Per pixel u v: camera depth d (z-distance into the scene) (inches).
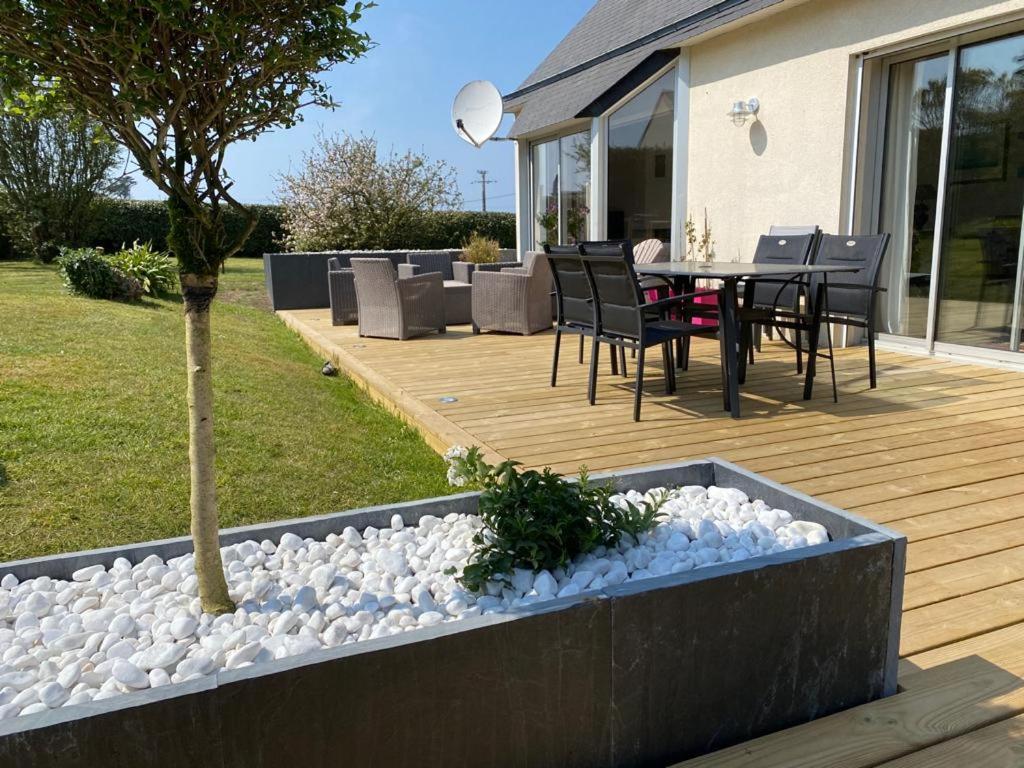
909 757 54.2
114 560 73.0
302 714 44.0
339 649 45.2
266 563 74.5
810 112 236.1
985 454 126.3
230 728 42.6
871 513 101.4
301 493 119.1
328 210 546.0
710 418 153.6
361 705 45.2
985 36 189.9
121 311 273.7
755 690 56.7
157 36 51.6
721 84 274.5
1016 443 132.0
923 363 206.1
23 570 69.8
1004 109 187.9
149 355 196.7
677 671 53.8
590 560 69.0
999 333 197.3
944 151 203.6
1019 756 54.0
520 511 67.9
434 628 47.4
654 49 295.7
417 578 69.7
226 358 214.5
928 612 75.5
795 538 71.4
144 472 118.6
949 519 99.0
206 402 62.6
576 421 152.2
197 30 50.5
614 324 159.0
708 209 287.9
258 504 113.2
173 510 106.7
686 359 206.5
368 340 272.7
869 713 59.6
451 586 67.8
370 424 170.9
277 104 62.4
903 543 60.2
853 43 218.1
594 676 51.3
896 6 203.8
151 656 55.4
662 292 208.7
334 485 124.0
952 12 189.5
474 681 47.8
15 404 141.5
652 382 191.3
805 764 53.6
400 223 557.9
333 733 44.9
